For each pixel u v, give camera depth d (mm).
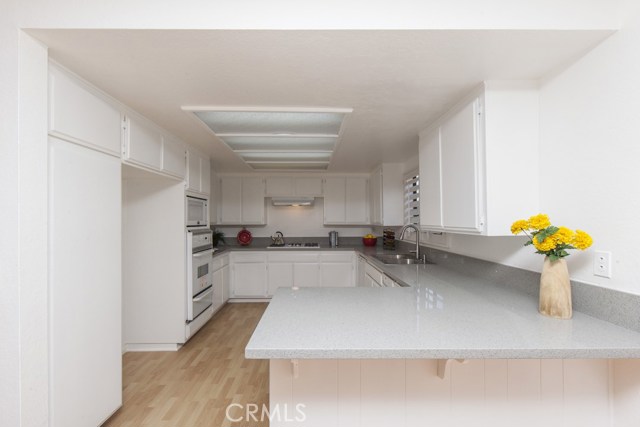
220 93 1926
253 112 2238
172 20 1282
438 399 1462
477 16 1291
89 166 1766
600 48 1362
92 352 1784
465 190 1928
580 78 1459
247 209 5172
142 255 3115
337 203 5227
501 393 1459
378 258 3734
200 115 2346
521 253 1857
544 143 1678
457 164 2037
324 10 1291
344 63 1564
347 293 1862
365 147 3312
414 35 1331
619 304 1274
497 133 1718
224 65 1582
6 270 1312
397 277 2363
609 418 1429
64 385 1574
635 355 1084
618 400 1397
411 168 3871
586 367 1439
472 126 1845
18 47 1300
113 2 1286
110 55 1483
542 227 1412
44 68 1406
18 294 1314
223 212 5148
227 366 2775
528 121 1725
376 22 1290
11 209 1311
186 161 3156
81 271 1698
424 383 1459
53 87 1498
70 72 1615
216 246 5082
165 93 1921
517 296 1773
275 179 5203
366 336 1187
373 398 1456
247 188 5176
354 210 5227
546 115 1664
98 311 1838
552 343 1116
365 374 1455
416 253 3480
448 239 2889
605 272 1340
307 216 5559
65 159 1580
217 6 1286
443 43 1390
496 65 1578
